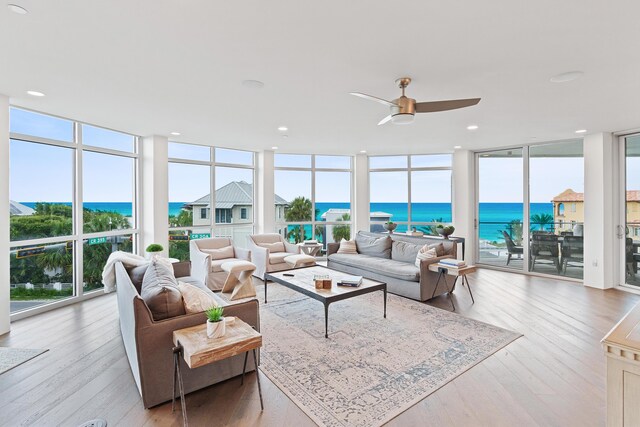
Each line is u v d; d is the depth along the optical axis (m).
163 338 2.00
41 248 3.85
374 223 7.39
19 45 2.17
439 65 2.47
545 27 1.93
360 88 2.98
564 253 5.49
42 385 2.25
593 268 4.91
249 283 4.50
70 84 2.89
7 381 2.30
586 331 3.18
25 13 1.80
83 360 2.60
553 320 3.48
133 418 1.91
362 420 1.88
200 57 2.36
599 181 4.84
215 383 2.24
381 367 2.47
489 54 2.29
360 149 6.50
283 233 7.10
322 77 2.73
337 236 7.48
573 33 1.99
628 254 4.82
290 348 2.81
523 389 2.19
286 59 2.39
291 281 3.71
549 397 2.10
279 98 3.28
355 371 2.42
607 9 1.73
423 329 3.23
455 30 1.97
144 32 2.01
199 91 3.08
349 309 3.86
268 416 1.93
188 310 2.14
